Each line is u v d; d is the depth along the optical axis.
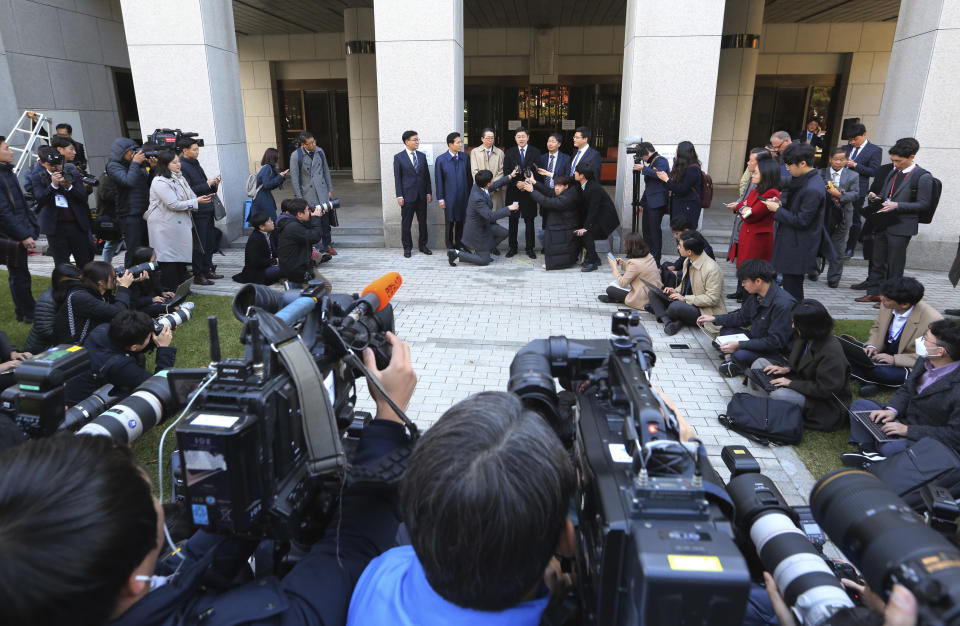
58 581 0.74
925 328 4.38
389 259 9.14
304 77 18.30
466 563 0.87
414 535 0.92
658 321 6.31
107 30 12.26
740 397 4.17
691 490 0.96
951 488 2.79
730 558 0.87
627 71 9.23
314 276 6.90
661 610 0.85
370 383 1.38
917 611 0.83
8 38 10.15
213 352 1.13
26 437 2.01
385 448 1.31
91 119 11.96
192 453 1.01
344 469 1.18
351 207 12.53
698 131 8.83
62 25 11.18
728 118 15.20
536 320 6.33
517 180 8.92
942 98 7.74
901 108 8.27
